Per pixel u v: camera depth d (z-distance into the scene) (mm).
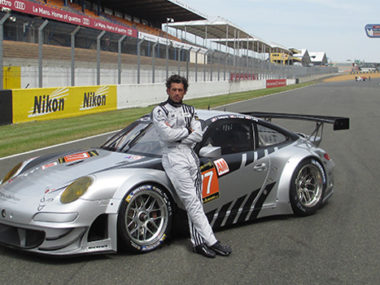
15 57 15961
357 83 70688
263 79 44438
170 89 3283
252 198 4121
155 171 3449
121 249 3404
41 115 13023
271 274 3039
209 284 2859
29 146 8727
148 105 19984
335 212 4578
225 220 3934
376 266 3213
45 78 17266
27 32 16516
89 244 3104
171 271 3041
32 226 3025
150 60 24359
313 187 4551
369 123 13625
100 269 3041
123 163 3525
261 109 18688
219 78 32312
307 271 3104
